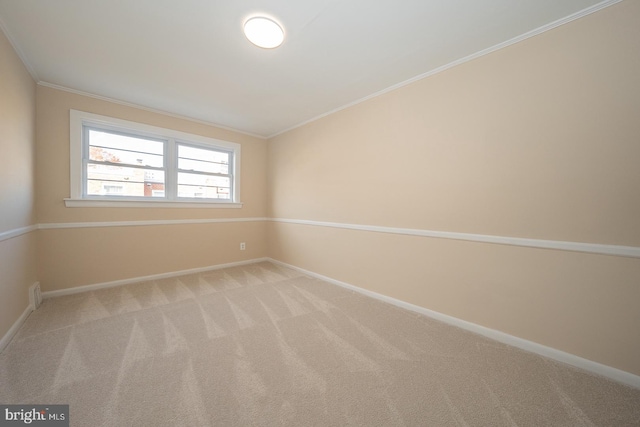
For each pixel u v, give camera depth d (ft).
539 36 5.25
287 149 12.25
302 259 11.48
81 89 8.17
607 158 4.60
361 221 8.89
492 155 5.92
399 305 7.77
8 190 5.54
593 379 4.57
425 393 4.19
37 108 7.55
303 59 6.44
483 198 6.08
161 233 10.22
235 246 12.55
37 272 7.58
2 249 5.24
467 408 3.90
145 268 9.86
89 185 8.75
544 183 5.26
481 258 6.15
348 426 3.54
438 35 5.50
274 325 6.46
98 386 4.18
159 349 5.30
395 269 7.90
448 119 6.63
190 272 11.03
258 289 9.17
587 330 4.84
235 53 6.20
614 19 4.48
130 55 6.32
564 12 4.79
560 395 4.18
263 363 4.90
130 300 7.89
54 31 5.42
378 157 8.30
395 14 4.89
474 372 4.73
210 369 4.69
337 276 9.82
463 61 6.31
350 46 5.90
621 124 4.47
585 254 4.85
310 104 9.32
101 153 8.98
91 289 8.68
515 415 3.78
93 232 8.71
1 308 5.18
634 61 4.34
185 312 7.13
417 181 7.30
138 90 8.23
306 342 5.68
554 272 5.18
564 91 4.99
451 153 6.59
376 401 4.00
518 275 5.62
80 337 5.69
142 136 9.83
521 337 5.58
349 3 4.62
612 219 4.58
